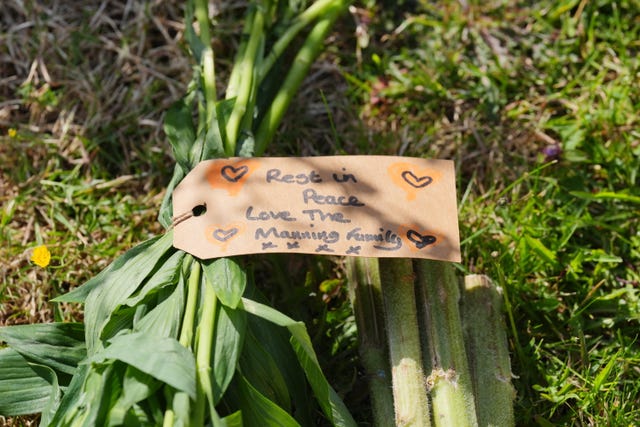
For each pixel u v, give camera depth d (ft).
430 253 1.44
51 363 1.42
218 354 1.33
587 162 1.79
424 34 1.95
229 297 1.35
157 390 1.30
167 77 1.90
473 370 1.49
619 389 1.57
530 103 1.87
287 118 1.86
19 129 1.84
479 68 1.91
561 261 1.68
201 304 1.39
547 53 1.91
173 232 1.44
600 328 1.63
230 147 1.53
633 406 1.53
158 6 1.95
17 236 1.72
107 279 1.44
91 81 1.87
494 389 1.47
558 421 1.53
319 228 1.44
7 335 1.41
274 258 1.68
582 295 1.65
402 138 1.84
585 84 1.87
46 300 1.65
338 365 1.59
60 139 1.81
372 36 1.96
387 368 1.49
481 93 1.87
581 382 1.56
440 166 1.48
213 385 1.31
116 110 1.86
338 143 1.78
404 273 1.49
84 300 1.44
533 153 1.83
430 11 1.98
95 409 1.26
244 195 1.45
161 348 1.28
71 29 1.93
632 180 1.75
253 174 1.47
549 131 1.85
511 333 1.61
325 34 1.73
